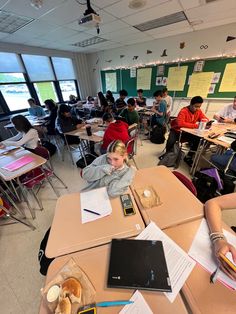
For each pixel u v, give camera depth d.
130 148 2.57
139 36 4.32
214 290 0.62
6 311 1.16
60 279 0.68
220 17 3.14
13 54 4.59
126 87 6.07
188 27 3.70
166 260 0.73
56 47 5.15
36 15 2.73
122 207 1.05
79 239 0.86
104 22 3.20
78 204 1.10
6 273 1.39
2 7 2.42
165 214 0.97
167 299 0.60
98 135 2.75
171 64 4.68
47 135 4.47
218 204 0.94
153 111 4.01
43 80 5.47
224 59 3.83
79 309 0.59
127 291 0.63
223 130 2.49
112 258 0.74
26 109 5.18
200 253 0.76
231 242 0.78
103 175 1.28
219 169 2.07
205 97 4.35
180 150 2.80
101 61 6.37
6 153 2.15
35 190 2.46
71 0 2.30
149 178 1.32
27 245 1.63
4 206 1.68
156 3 2.51
